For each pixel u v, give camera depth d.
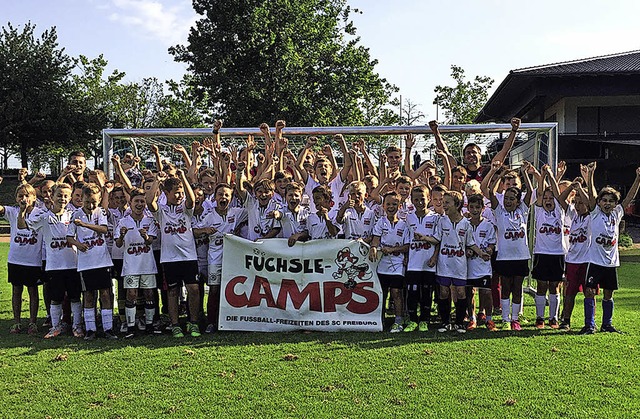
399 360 5.12
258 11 27.12
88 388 4.44
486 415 3.87
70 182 7.05
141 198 6.14
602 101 24.09
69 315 6.72
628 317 7.09
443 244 6.33
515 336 6.07
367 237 6.56
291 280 6.43
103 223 6.16
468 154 7.66
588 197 6.28
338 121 28.67
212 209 6.57
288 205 6.50
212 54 27.36
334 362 5.07
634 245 18.98
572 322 6.86
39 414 3.94
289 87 27.17
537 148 9.13
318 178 6.64
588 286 6.22
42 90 41.22
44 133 40.56
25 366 5.03
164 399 4.19
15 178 39.66
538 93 22.58
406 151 7.73
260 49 27.08
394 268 6.37
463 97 39.62
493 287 7.50
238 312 6.45
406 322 6.46
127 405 4.08
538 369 4.86
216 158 7.14
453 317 7.13
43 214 6.14
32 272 6.45
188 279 6.27
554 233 6.56
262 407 4.02
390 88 35.88
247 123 27.19
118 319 7.10
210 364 5.05
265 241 6.47
